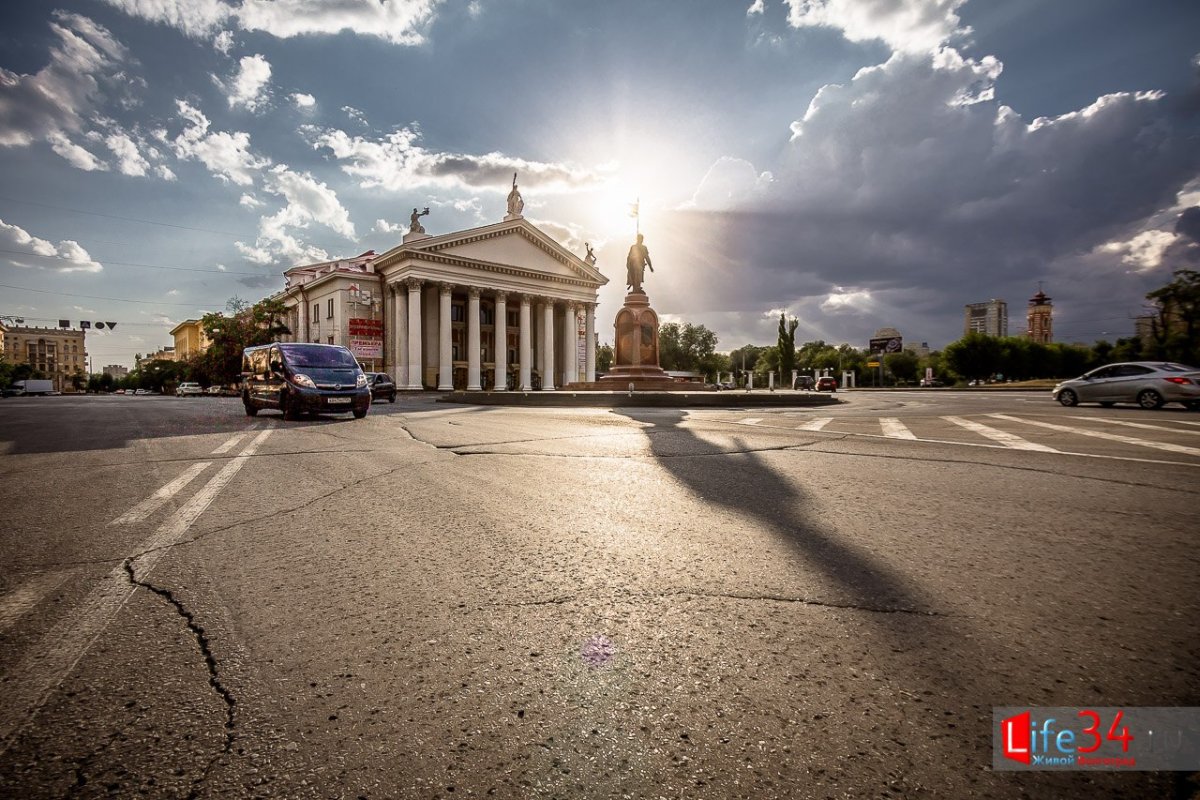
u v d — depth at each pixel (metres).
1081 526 3.41
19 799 1.29
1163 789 1.32
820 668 1.83
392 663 1.87
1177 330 44.94
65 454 7.01
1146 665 1.82
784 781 1.35
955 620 2.15
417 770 1.39
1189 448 6.83
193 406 23.53
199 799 1.29
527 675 1.80
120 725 1.55
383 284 51.62
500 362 51.34
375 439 8.45
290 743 1.49
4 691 1.71
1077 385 16.77
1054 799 1.28
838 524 3.50
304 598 2.40
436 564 2.82
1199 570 2.65
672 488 4.63
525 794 1.31
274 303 56.41
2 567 2.79
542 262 55.31
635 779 1.36
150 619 2.20
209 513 3.88
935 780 1.35
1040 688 1.70
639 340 31.06
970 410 15.36
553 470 5.53
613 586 2.52
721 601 2.35
